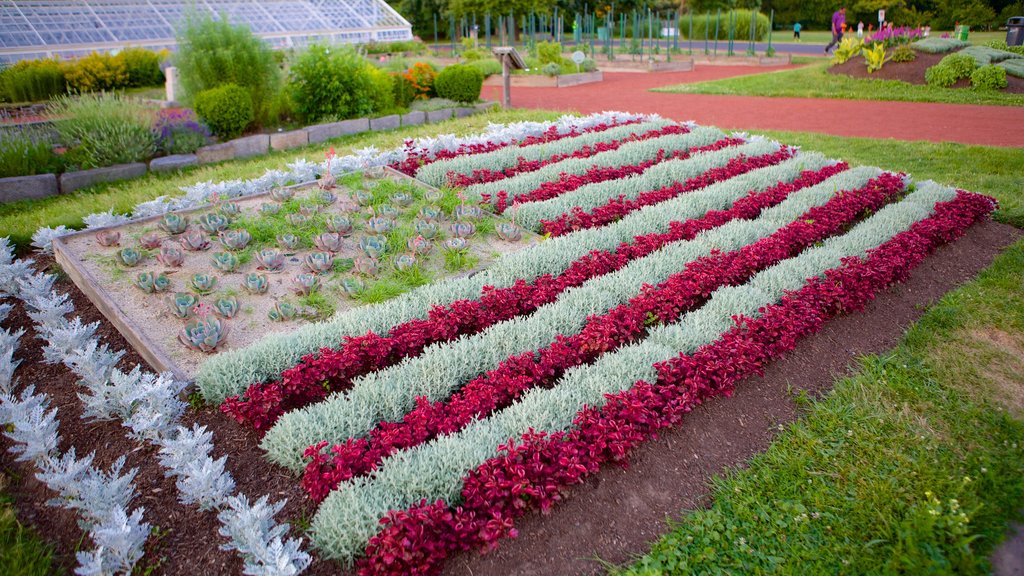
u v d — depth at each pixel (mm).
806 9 49688
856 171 8977
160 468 3914
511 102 17281
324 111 13484
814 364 5078
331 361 4414
